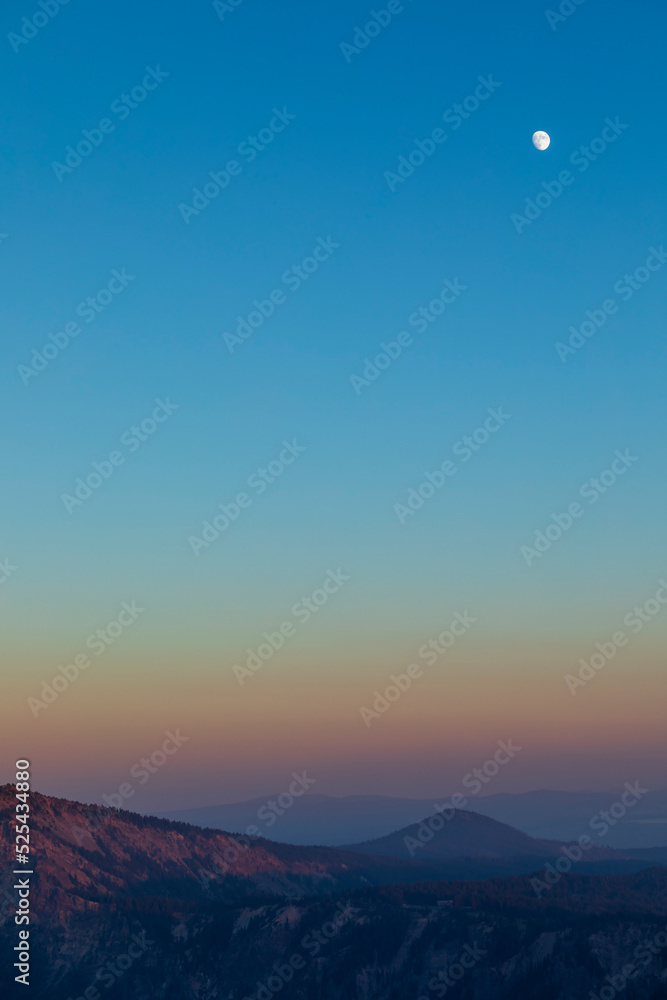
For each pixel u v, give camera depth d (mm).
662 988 174375
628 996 175500
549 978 185000
